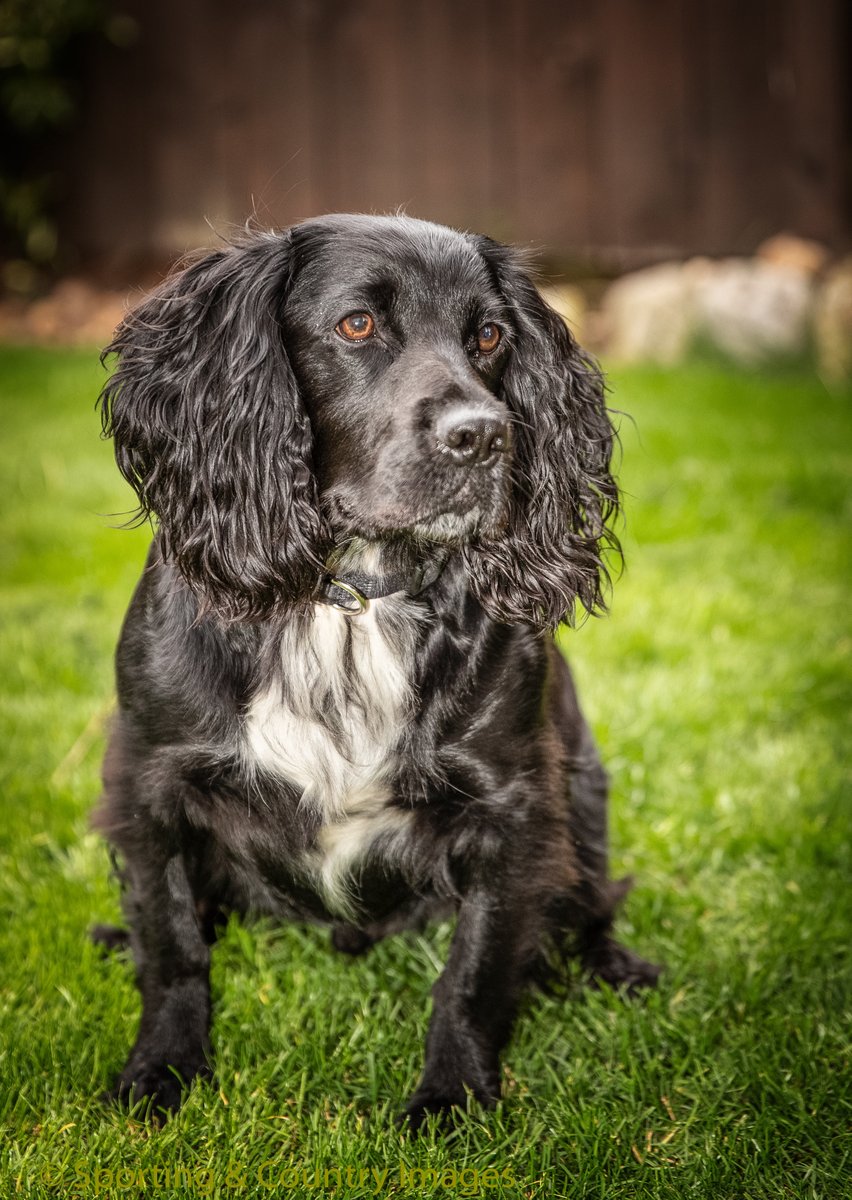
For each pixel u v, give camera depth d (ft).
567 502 10.06
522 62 33.83
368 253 8.68
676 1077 8.63
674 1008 9.51
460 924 8.96
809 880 10.99
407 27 33.78
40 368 29.78
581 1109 8.27
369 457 8.57
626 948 10.30
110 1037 8.95
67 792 12.15
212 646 8.61
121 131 34.94
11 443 24.04
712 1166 7.75
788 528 20.11
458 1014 8.79
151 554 9.24
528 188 34.58
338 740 8.66
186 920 8.85
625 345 34.12
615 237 34.83
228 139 34.71
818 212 34.37
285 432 8.87
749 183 34.37
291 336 8.87
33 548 19.15
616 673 14.87
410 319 8.70
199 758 8.48
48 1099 8.33
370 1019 9.16
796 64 33.55
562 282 35.12
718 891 11.01
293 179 34.81
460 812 8.77
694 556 18.97
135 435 9.21
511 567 9.29
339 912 9.25
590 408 10.44
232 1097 8.31
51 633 15.88
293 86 34.30
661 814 12.09
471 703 8.69
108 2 33.86
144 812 8.65
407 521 8.39
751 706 14.12
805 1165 7.91
